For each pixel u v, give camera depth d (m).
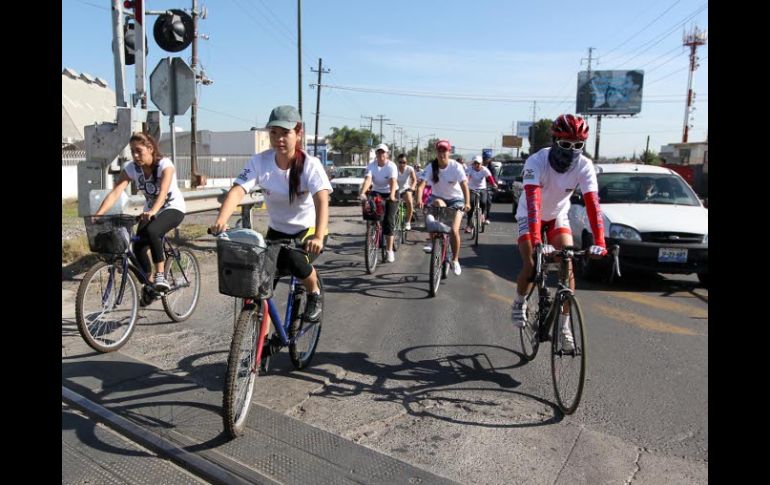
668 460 3.17
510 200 26.69
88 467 3.00
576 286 7.95
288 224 4.14
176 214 5.38
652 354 4.97
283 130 3.75
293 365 4.48
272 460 3.08
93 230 4.61
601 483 2.95
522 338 4.86
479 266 9.42
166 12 8.52
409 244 11.72
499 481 2.95
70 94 33.41
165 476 2.96
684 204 8.62
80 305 4.48
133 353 4.72
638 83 63.78
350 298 6.82
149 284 5.16
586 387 4.20
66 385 3.97
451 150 7.50
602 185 9.05
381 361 4.69
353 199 22.12
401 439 3.38
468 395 4.04
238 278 3.17
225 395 3.16
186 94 8.63
